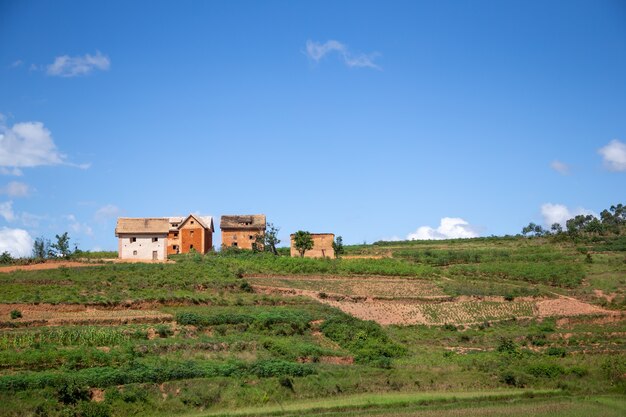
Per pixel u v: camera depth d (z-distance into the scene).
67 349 74.81
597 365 86.25
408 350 94.06
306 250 153.00
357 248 188.25
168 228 136.00
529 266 142.88
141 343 79.81
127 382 68.81
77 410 63.31
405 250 177.12
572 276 135.62
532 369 83.19
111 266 115.69
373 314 110.50
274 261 132.88
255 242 159.62
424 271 134.12
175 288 106.94
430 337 102.62
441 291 123.19
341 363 85.62
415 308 114.88
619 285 132.00
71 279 105.06
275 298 107.75
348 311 109.81
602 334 106.38
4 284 100.94
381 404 70.19
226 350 82.75
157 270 115.25
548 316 114.94
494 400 73.81
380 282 125.31
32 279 103.12
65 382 65.75
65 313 90.81
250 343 85.00
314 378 76.00
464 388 78.75
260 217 169.25
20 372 68.50
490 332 106.69
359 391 75.81
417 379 79.31
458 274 137.62
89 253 146.62
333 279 125.31
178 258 136.62
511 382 80.94
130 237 134.88
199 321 90.50
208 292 107.94
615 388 79.62
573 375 82.75
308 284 120.12
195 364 75.06
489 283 131.12
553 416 66.62
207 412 67.12
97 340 78.69
